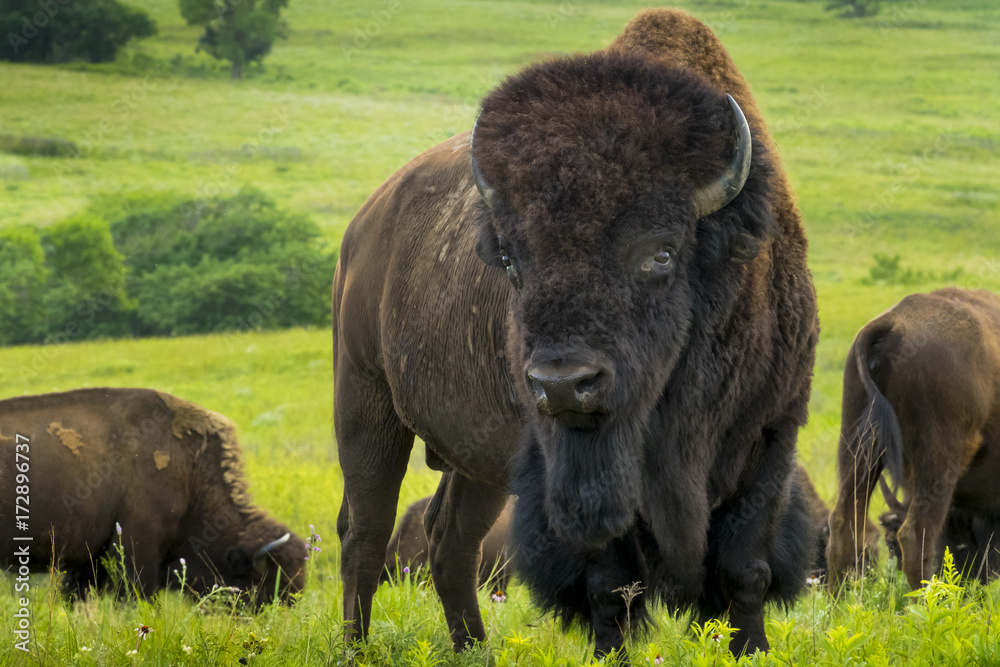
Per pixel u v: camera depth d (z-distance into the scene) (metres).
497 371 15.01
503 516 27.11
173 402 29.59
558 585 13.39
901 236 176.00
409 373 16.91
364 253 18.72
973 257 158.00
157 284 173.88
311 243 192.62
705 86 12.37
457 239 16.12
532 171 11.45
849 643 11.70
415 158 19.22
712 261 12.46
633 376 11.52
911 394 22.81
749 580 13.06
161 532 28.86
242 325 164.50
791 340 13.70
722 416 13.21
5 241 179.00
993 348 22.70
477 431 15.79
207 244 191.62
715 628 12.37
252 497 30.22
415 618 19.23
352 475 19.05
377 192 19.75
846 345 92.06
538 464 13.38
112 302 167.00
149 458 28.73
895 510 24.94
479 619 18.66
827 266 155.25
